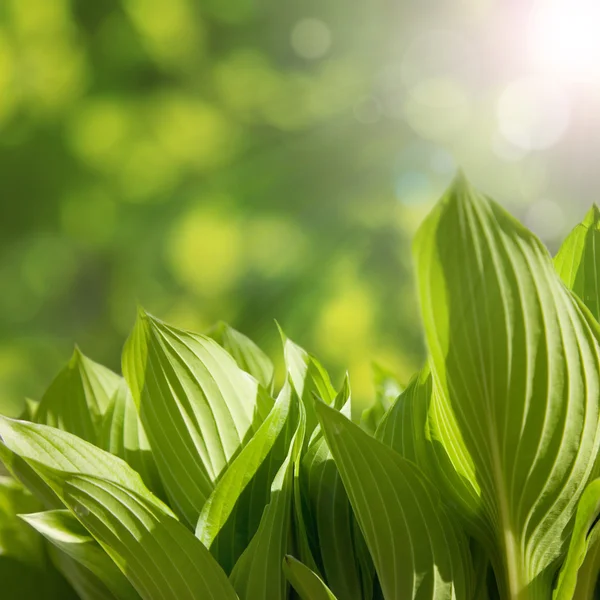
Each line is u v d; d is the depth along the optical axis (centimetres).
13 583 112
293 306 745
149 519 99
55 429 102
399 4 795
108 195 802
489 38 782
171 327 104
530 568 100
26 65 734
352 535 104
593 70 747
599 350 97
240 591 100
